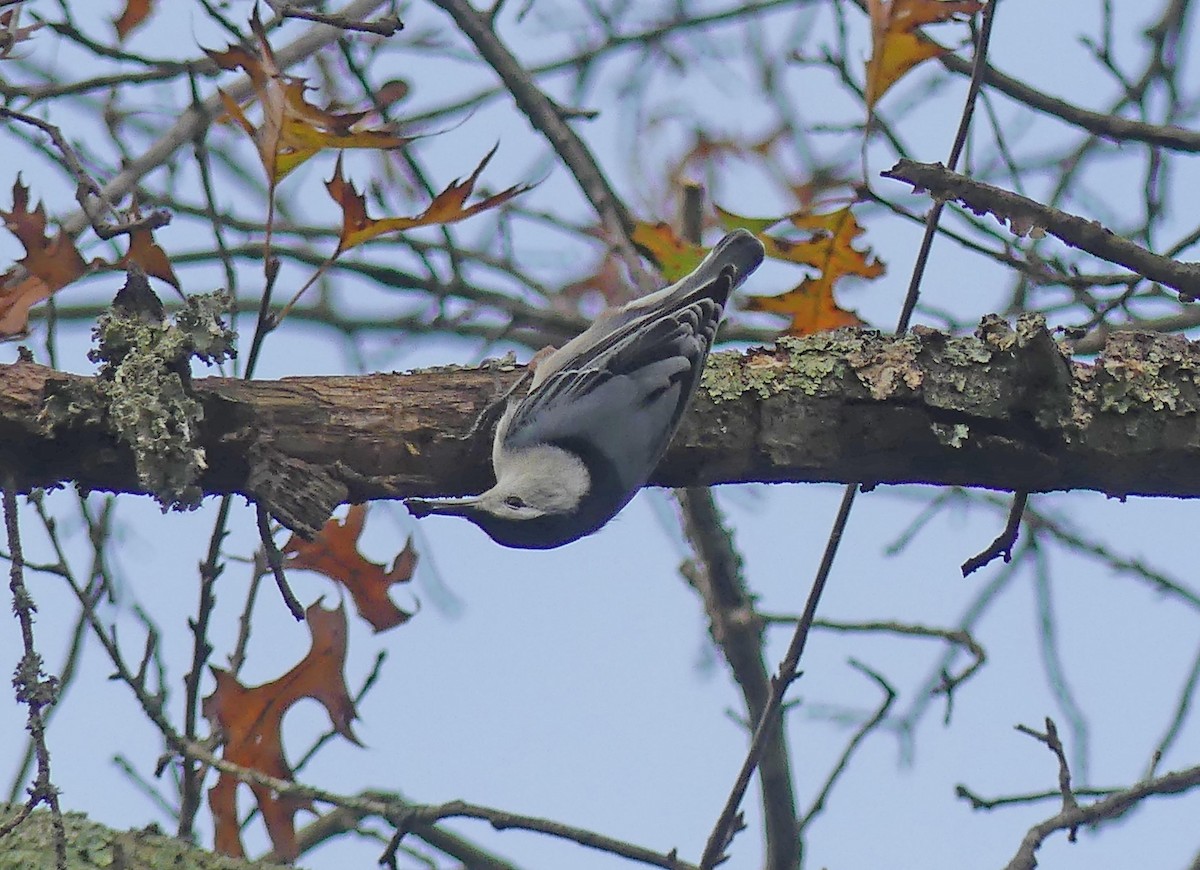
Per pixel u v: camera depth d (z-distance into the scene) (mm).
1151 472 8320
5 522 6574
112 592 9398
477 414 8250
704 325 9148
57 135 7574
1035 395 8195
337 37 13180
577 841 8914
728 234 9898
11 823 6289
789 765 10977
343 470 7828
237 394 7699
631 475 8438
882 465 8336
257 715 9391
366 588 9594
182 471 7195
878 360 8266
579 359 8906
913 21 9031
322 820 11750
